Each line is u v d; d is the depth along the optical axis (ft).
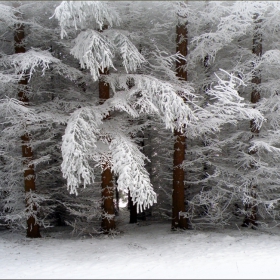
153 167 49.67
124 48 25.21
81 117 25.50
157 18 35.53
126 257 24.17
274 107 29.84
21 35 31.48
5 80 25.50
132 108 27.55
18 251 26.48
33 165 32.35
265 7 27.43
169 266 21.75
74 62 38.96
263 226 34.88
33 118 27.71
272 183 34.86
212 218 33.37
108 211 32.27
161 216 52.06
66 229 42.27
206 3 30.94
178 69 33.58
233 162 35.73
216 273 20.03
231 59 34.45
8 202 35.70
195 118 27.66
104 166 31.30
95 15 24.00
